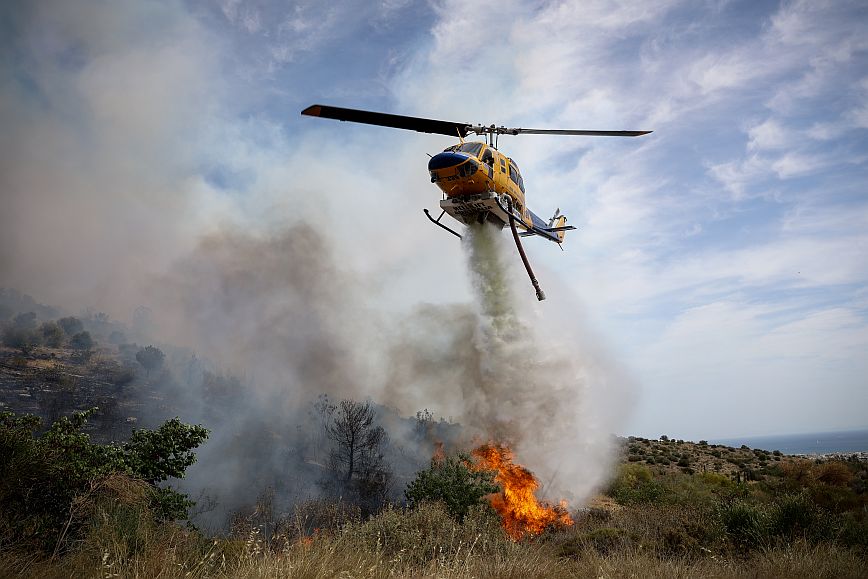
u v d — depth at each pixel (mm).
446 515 11062
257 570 5746
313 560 5902
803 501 11438
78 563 6516
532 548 9469
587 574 7648
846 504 19203
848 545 10375
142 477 10922
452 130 19391
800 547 9477
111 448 10781
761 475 33062
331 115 18203
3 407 46938
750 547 10453
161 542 7234
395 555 7438
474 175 18438
